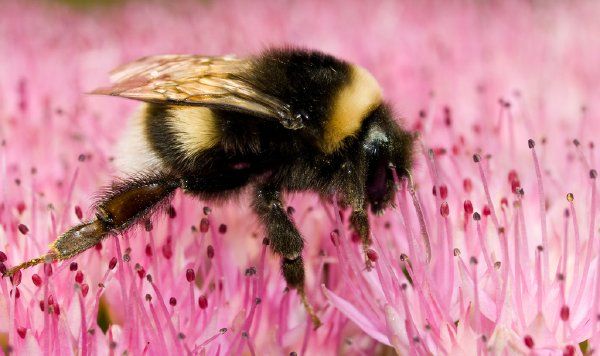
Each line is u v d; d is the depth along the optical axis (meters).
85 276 0.09
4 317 0.08
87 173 0.10
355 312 0.08
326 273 0.09
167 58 0.09
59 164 0.10
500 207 0.09
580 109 0.11
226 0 0.16
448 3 0.15
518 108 0.11
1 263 0.08
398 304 0.08
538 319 0.08
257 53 0.09
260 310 0.08
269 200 0.09
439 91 0.12
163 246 0.09
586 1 0.15
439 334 0.08
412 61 0.13
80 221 0.09
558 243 0.08
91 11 0.16
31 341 0.08
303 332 0.08
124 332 0.08
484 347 0.08
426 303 0.08
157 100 0.08
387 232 0.09
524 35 0.13
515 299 0.08
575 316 0.08
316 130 0.08
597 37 0.13
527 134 0.11
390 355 0.09
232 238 0.09
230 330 0.08
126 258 0.08
